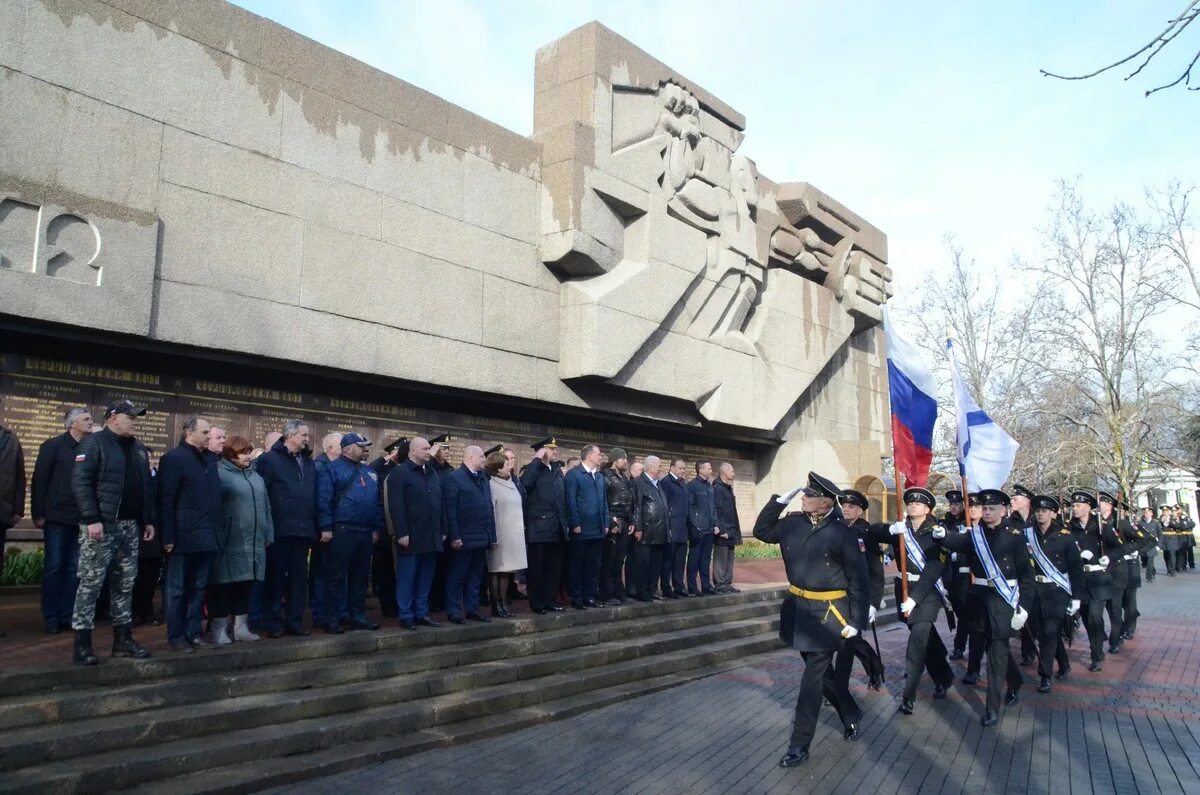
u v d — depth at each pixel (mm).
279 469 7430
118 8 9219
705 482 12016
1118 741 6645
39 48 8617
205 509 6641
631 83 14883
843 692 6645
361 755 5746
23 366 8812
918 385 8258
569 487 9734
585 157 13758
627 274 14477
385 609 8961
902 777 5746
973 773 5836
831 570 6301
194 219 9664
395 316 11523
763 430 18672
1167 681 9070
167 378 9828
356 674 6801
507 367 13008
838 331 21609
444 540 8453
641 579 10742
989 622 7371
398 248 11648
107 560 5918
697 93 16484
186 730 5508
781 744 6512
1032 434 32688
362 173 11336
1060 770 5906
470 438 13148
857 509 6516
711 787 5496
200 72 9852
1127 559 12109
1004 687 7684
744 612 11414
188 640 6680
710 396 16812
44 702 5242
